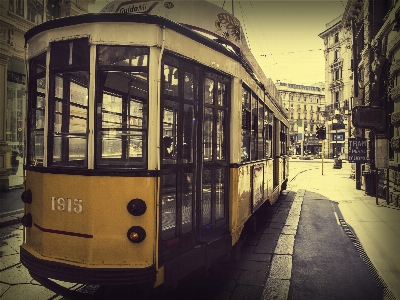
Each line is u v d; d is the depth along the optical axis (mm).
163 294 3787
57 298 3752
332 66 41938
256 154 5723
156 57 3066
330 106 42969
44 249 3168
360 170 14281
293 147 64438
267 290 3988
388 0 12102
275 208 9625
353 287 4113
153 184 3014
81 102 3195
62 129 3285
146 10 4098
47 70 3227
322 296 3854
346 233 6773
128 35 3037
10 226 6996
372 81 12352
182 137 3480
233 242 4176
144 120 3182
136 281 2896
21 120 12000
